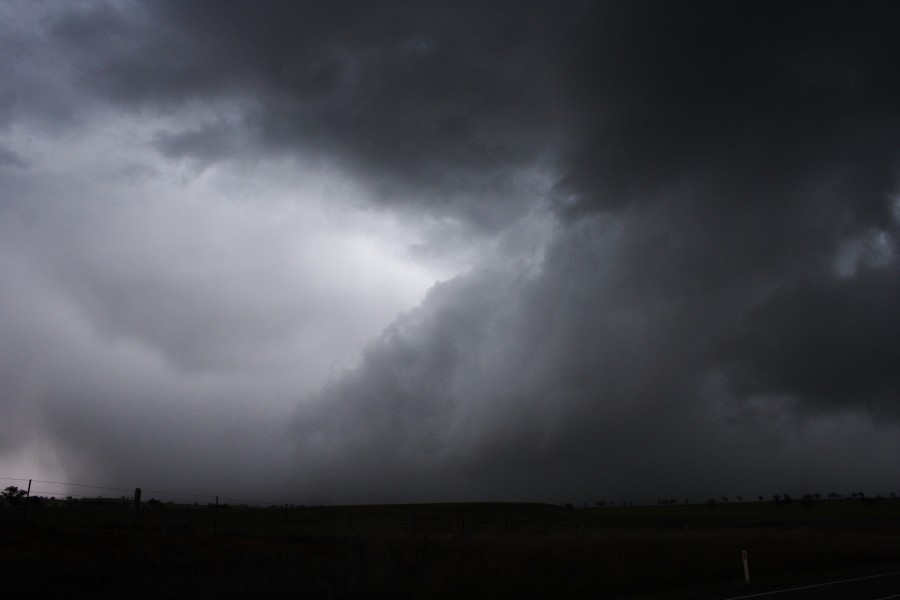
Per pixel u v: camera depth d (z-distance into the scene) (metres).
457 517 90.94
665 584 23.41
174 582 17.50
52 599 14.92
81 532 23.03
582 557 24.83
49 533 21.92
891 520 109.12
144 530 26.05
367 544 27.62
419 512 98.38
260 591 16.50
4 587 14.88
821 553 31.77
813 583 22.59
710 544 30.95
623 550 27.33
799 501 195.88
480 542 28.22
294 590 16.86
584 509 181.00
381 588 18.23
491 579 20.61
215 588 16.59
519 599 19.48
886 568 28.88
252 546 25.06
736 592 20.23
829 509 156.50
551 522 91.88
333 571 19.88
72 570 17.31
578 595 20.62
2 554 18.16
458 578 20.16
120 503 57.38
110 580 17.33
